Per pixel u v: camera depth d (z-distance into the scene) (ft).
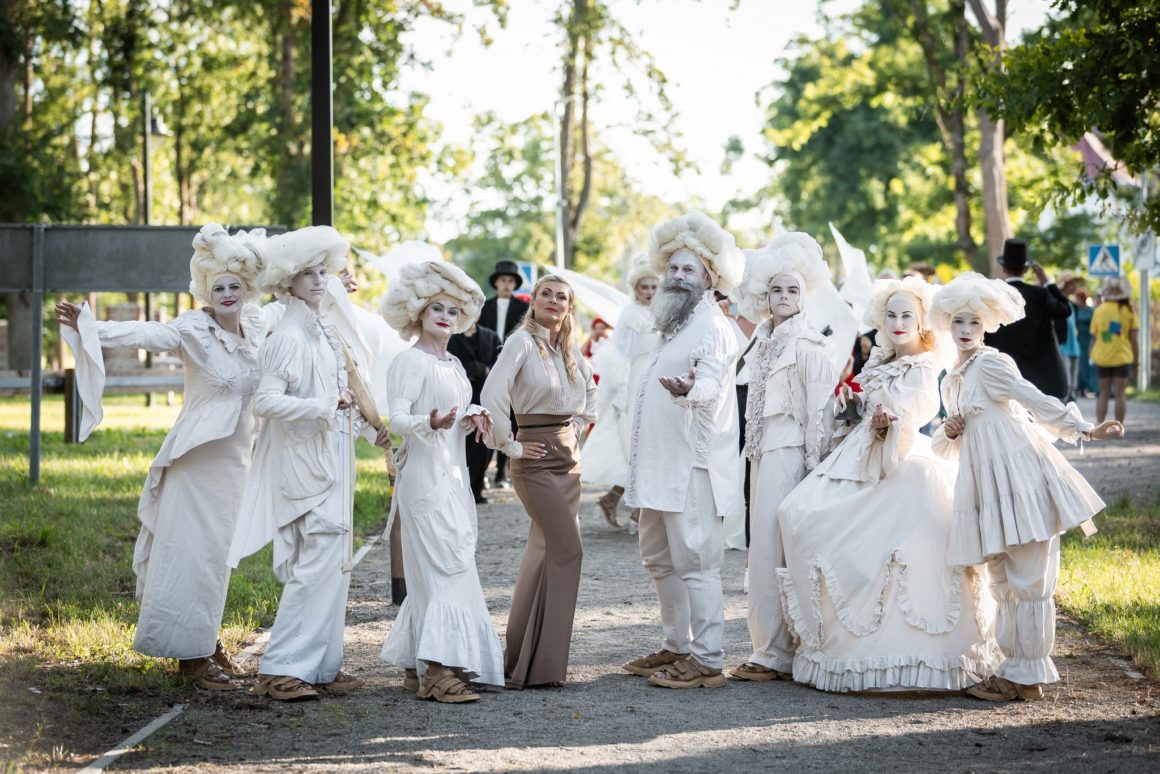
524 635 21.71
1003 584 20.70
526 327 22.15
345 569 20.79
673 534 21.57
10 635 23.16
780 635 22.20
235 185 165.58
